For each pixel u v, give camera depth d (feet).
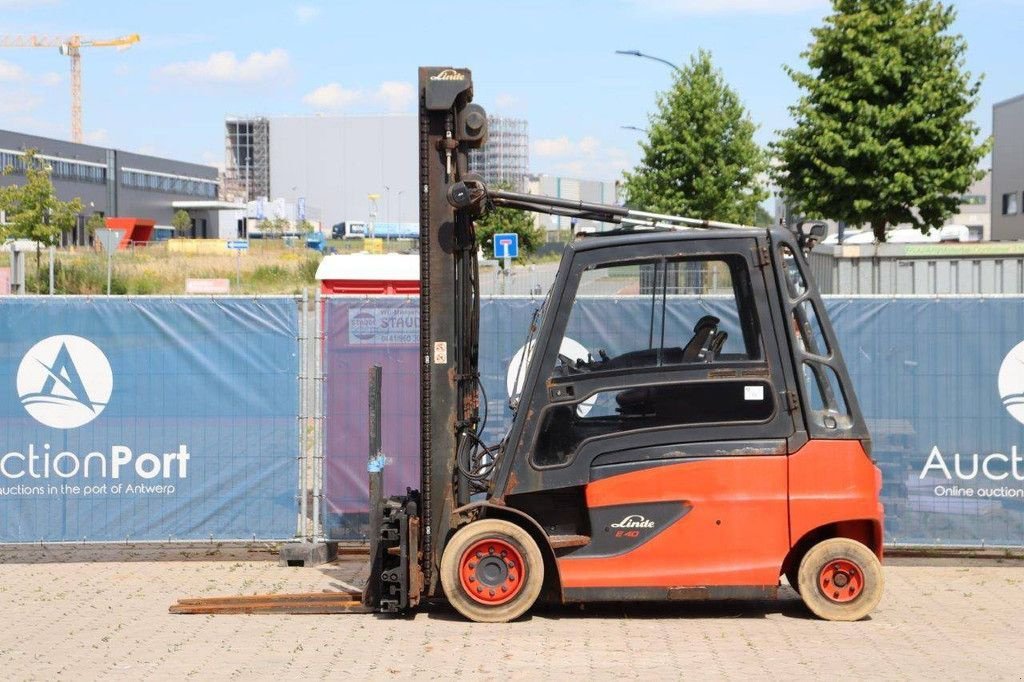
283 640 26.99
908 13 85.92
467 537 28.17
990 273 68.28
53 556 37.37
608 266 28.50
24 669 24.63
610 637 27.14
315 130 486.79
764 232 28.30
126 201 353.51
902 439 35.42
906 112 84.69
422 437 29.04
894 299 35.32
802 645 26.37
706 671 24.21
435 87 28.66
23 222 165.48
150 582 33.47
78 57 556.92
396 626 28.25
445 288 28.96
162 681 23.71
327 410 35.94
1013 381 35.17
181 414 35.70
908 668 24.43
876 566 28.53
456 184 28.30
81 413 35.55
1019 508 35.22
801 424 28.12
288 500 35.96
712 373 28.19
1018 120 203.00
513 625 28.27
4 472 35.55
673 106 118.52
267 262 203.92
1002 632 27.61
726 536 27.99
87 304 35.45
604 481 28.14
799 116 88.63
